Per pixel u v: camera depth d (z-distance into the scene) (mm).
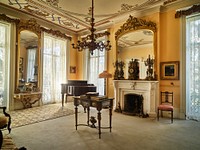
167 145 2844
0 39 5363
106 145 2834
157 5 5055
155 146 2799
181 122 4336
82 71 7812
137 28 5539
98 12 5598
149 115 4988
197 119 4508
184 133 3467
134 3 4910
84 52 7723
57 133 3416
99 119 3240
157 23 5133
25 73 6023
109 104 3557
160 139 3121
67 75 7641
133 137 3223
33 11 5652
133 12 5578
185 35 4723
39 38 6426
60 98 7406
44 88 6785
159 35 5117
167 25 5090
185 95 4707
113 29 6582
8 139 3045
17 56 5707
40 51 6488
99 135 3189
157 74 5121
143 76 5344
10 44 5523
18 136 3217
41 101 6598
